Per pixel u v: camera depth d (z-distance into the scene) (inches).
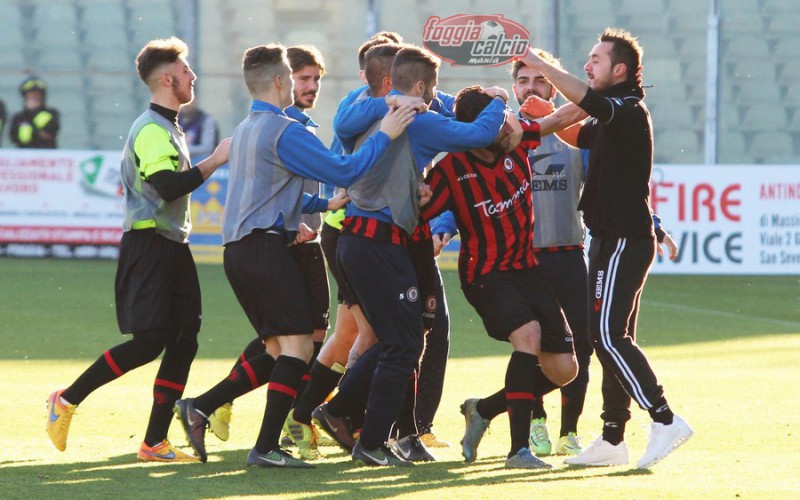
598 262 705.6
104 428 833.5
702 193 2225.6
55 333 1444.4
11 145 2458.2
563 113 726.5
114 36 2659.9
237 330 1528.1
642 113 695.7
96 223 2252.7
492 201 689.0
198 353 1320.1
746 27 2655.0
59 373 1133.1
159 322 700.0
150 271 701.9
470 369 1218.6
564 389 798.5
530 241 708.7
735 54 2652.6
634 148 692.1
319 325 838.5
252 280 668.7
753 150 2647.6
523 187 702.5
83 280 1958.7
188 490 599.5
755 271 2231.8
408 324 678.5
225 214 684.7
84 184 2250.2
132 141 699.4
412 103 661.3
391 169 669.9
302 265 832.3
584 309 820.0
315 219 843.4
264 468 674.2
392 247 674.2
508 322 687.7
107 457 716.0
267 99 684.7
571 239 831.7
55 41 2657.5
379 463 687.7
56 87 2605.8
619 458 704.4
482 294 697.0
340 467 684.1
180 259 717.3
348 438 732.7
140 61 706.8
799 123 2650.1
